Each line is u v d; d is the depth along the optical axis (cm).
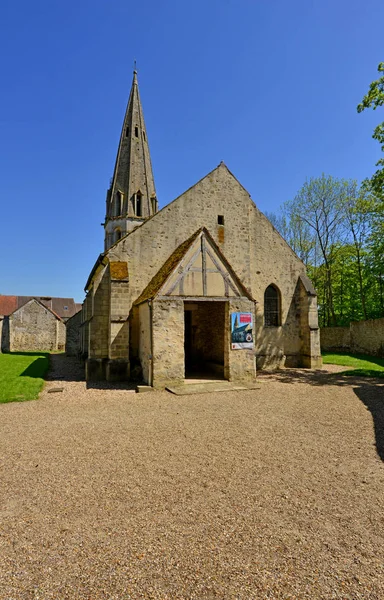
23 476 480
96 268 1650
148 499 411
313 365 1725
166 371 1152
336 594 261
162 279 1213
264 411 857
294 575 281
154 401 980
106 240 2578
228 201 1641
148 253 1465
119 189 2472
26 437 654
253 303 1297
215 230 1598
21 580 275
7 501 411
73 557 304
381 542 328
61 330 4128
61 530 348
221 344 1493
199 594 259
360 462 528
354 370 1556
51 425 736
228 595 258
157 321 1152
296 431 688
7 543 327
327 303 3381
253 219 1761
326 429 701
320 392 1104
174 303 1179
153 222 1488
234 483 454
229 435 661
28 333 3956
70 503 404
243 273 1641
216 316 1539
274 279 1773
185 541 326
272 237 1792
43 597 256
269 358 1720
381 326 2180
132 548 316
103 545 321
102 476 477
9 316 3900
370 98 1560
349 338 2628
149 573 282
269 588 265
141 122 2598
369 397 1007
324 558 303
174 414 829
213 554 306
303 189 3062
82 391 1131
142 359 1302
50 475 482
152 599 254
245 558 301
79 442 623
